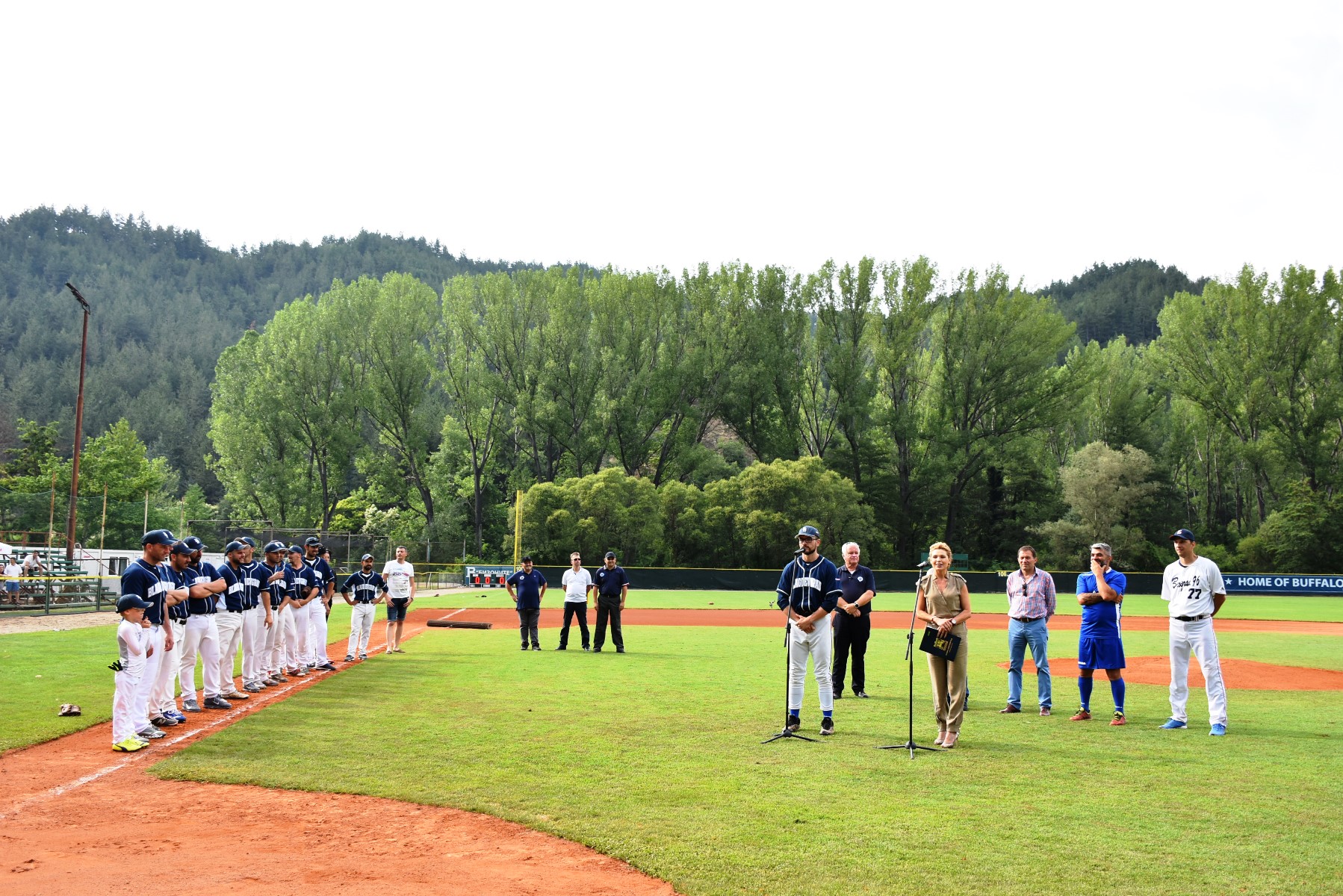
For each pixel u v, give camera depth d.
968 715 11.34
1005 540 70.56
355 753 8.77
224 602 11.93
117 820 6.70
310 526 70.88
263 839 6.28
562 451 73.19
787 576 10.05
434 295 71.19
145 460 73.19
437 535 67.88
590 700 12.20
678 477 70.56
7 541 45.53
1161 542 69.06
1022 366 67.38
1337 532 64.44
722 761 8.49
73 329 161.25
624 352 69.06
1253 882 5.37
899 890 5.23
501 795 7.26
